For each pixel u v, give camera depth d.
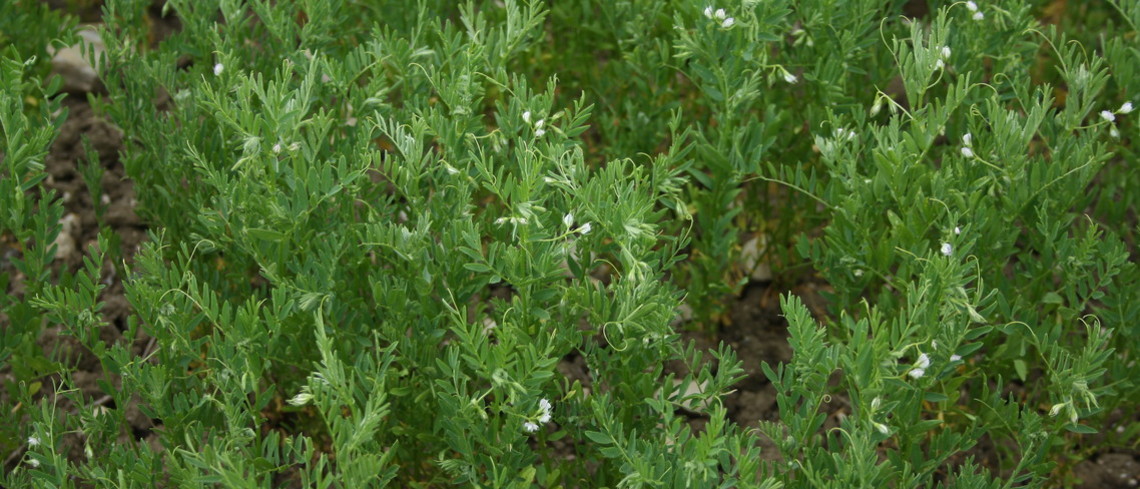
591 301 2.65
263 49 3.54
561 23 4.09
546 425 3.04
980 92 3.33
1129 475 3.25
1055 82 4.14
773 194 3.98
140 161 3.42
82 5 4.74
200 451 2.75
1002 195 2.92
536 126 2.76
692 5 3.17
